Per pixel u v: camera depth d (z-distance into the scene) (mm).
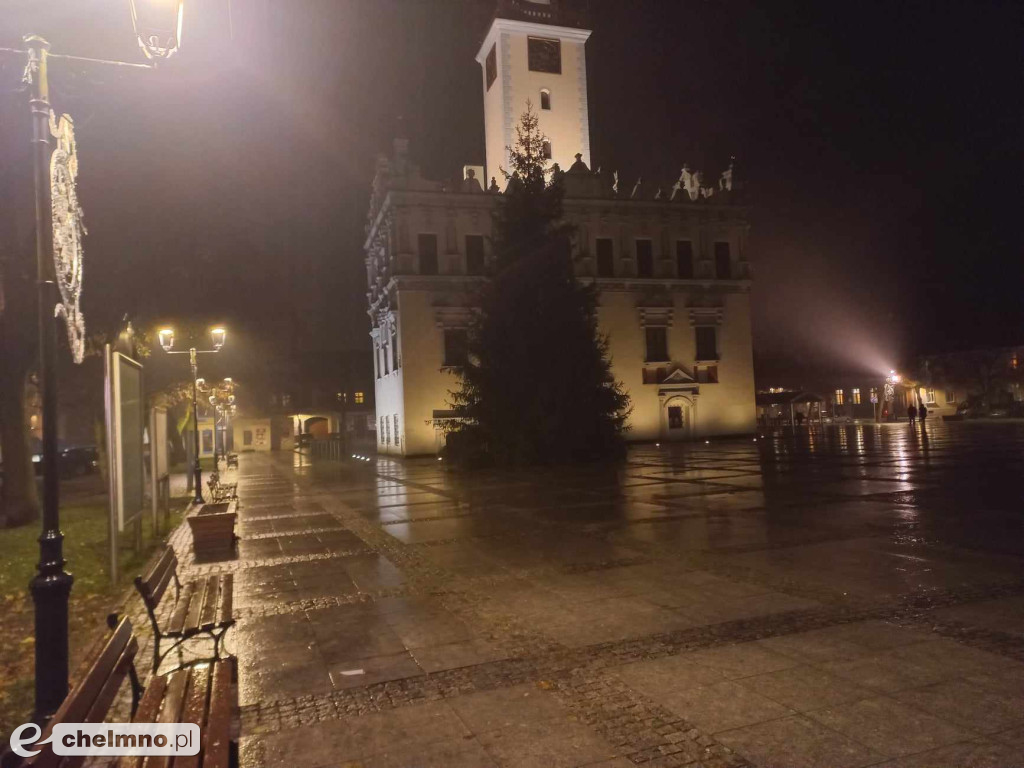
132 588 8953
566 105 45125
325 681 5254
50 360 4707
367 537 12055
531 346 27609
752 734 4090
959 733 3982
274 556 10633
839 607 6516
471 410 27969
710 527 11328
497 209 30344
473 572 8844
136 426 10375
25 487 15656
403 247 37969
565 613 6801
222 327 20391
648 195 43219
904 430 43125
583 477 22250
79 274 7023
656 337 42812
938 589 6941
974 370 58312
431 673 5348
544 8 45125
